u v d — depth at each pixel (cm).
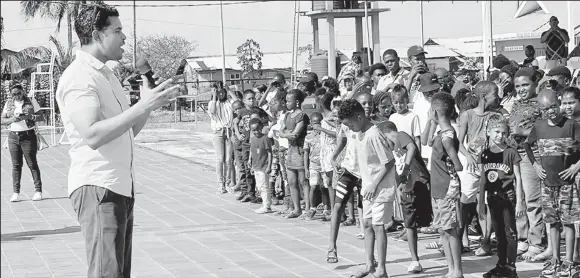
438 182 841
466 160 916
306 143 1266
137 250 1091
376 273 859
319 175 1252
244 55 5500
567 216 832
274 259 1002
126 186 566
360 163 868
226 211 1414
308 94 1420
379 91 1077
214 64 5919
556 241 852
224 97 1648
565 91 848
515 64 1245
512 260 841
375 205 852
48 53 4588
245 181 1527
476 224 1073
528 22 3177
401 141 909
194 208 1465
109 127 532
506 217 837
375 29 3525
